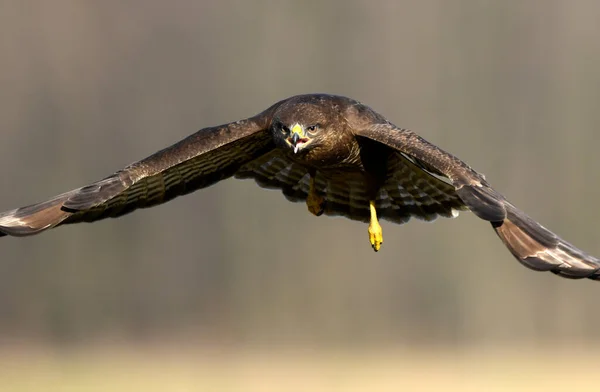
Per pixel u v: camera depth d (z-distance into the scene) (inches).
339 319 1191.6
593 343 1112.2
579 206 1238.3
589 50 1349.7
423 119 1350.9
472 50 1360.7
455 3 1355.8
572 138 1294.3
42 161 1346.0
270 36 1416.1
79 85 1401.3
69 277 1220.5
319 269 1225.4
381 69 1387.8
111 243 1237.1
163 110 1401.3
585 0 1363.2
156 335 1185.4
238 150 331.3
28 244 1216.8
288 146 318.7
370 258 1203.2
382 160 325.7
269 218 1256.2
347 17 1409.9
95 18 1433.3
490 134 1317.7
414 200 329.7
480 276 1163.9
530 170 1277.1
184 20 1438.2
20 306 1203.2
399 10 1401.3
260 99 1397.6
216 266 1246.3
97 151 1363.2
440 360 930.7
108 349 1068.5
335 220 1246.3
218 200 1261.1
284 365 878.4
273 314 1207.6
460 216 1179.3
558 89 1336.1
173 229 1253.1
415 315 1165.1
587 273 244.8
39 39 1416.1
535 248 253.1
